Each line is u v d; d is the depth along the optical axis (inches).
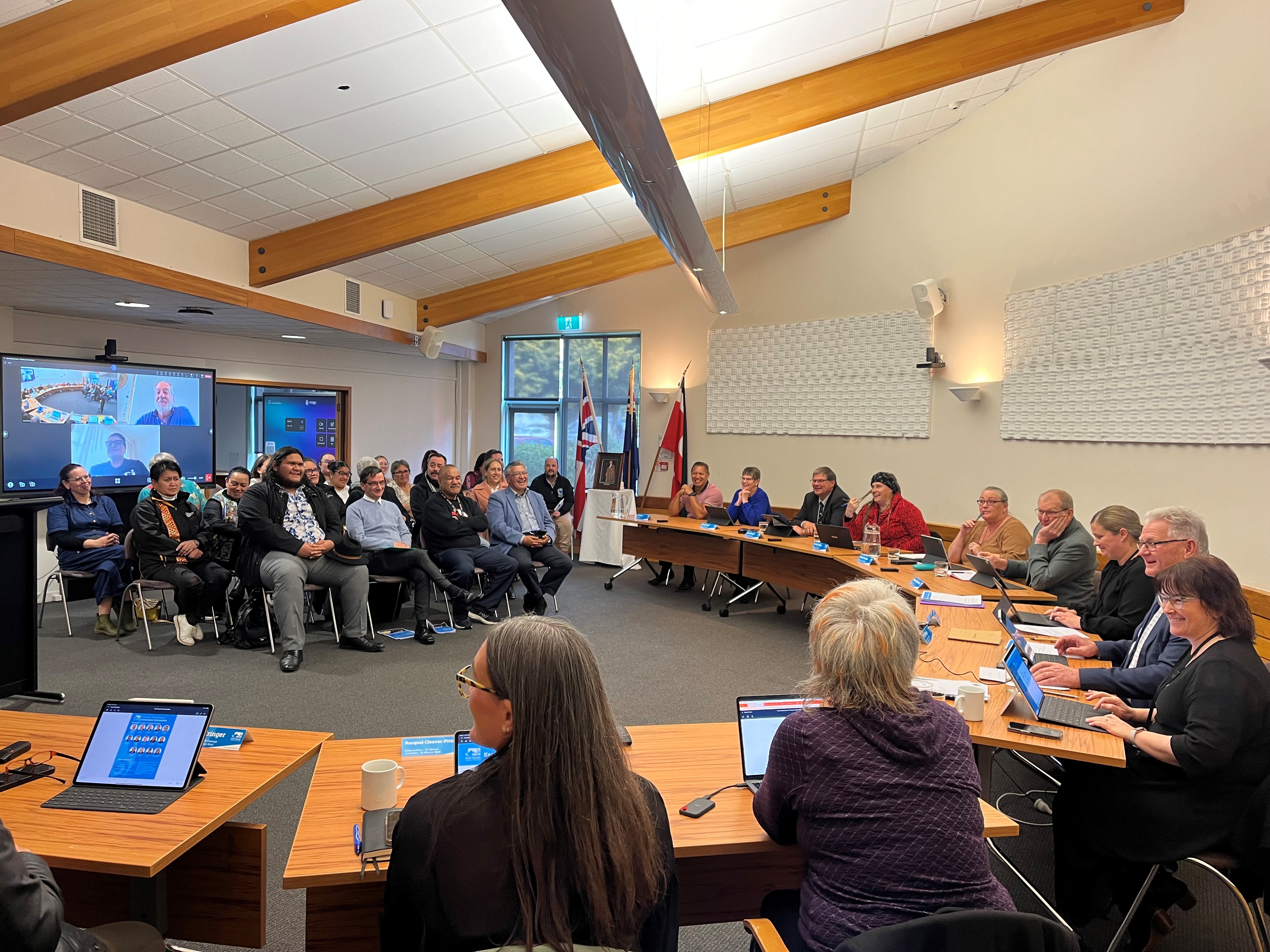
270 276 238.5
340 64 155.3
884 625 65.8
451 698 176.9
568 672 46.8
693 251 179.2
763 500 297.0
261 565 205.9
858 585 71.4
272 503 207.6
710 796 79.2
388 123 183.2
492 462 281.0
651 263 345.1
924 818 60.0
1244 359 174.7
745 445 365.4
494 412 444.5
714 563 283.1
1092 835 92.2
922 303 276.4
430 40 152.1
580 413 384.2
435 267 319.9
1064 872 95.9
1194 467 191.2
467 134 197.2
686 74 197.0
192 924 79.0
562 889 44.4
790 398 345.7
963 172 273.9
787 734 66.5
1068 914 95.9
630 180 134.0
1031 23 202.2
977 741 92.7
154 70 132.6
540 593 262.7
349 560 217.0
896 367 304.3
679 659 213.8
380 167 206.1
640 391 402.6
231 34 127.8
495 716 48.1
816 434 337.1
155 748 78.0
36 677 163.2
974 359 271.9
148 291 214.8
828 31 191.2
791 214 327.6
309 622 247.8
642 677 196.9
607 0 70.6
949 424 284.2
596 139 114.7
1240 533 177.5
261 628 225.6
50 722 92.7
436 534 251.1
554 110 193.9
